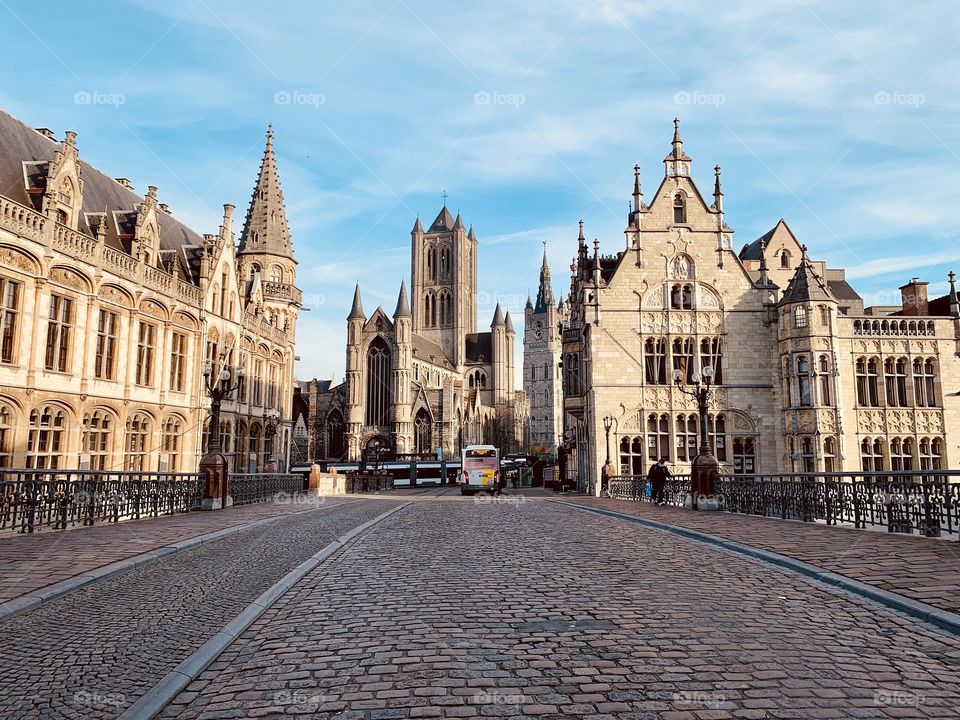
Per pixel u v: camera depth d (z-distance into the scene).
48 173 30.05
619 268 44.03
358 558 13.80
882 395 41.25
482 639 7.77
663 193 44.78
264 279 65.44
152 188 38.62
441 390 121.50
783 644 7.50
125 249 37.03
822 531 16.98
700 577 11.34
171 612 9.21
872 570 11.12
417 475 87.19
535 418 167.50
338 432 118.88
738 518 21.80
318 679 6.57
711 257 44.12
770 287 43.78
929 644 7.49
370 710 5.82
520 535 17.89
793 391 41.09
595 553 14.26
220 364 44.81
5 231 26.69
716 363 43.44
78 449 30.95
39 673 6.83
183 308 40.22
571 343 50.22
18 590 9.96
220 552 14.67
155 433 37.47
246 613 8.98
